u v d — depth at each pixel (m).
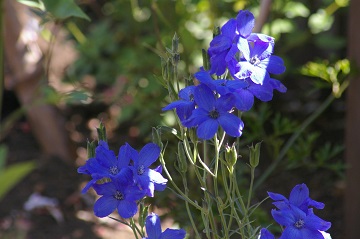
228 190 2.04
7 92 5.48
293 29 4.82
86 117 5.55
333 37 5.12
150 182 1.90
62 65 5.59
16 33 4.58
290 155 3.60
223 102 1.87
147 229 1.96
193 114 1.86
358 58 3.41
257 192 4.32
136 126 5.35
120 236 4.01
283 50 5.03
